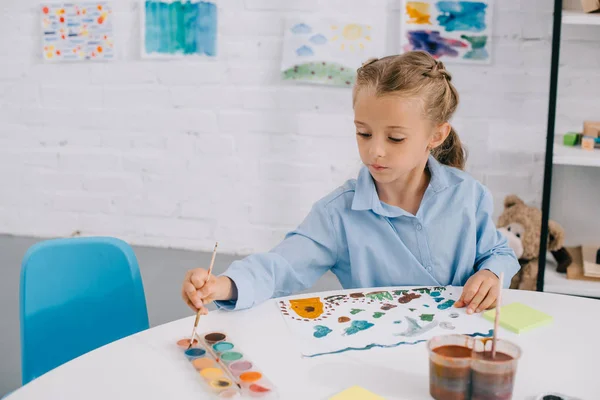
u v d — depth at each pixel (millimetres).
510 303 1078
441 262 1254
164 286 2471
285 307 1064
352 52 2480
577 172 2420
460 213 1244
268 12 2521
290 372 854
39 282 1175
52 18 2689
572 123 2395
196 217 2777
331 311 1050
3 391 1783
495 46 2389
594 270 2234
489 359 791
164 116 2699
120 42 2662
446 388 781
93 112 2758
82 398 792
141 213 2822
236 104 2629
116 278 1240
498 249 1280
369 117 1070
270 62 2566
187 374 852
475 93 2439
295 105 2582
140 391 810
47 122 2811
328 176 2625
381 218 1239
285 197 2682
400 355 905
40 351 1176
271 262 1148
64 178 2855
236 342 937
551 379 844
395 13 2428
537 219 2381
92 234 2893
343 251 1280
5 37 2750
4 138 2867
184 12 2574
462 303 1073
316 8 2479
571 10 2236
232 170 2697
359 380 837
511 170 2480
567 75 2355
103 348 917
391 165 1095
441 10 2371
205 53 2598
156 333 966
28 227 2947
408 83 1062
